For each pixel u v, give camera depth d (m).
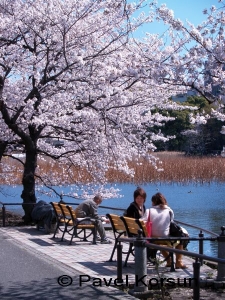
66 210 12.55
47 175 19.30
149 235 9.54
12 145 17.50
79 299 7.48
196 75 9.40
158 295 8.05
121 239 8.91
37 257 10.48
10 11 14.88
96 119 15.49
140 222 9.27
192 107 17.55
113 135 16.03
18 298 7.48
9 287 8.10
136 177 30.77
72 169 20.81
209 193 30.30
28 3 14.83
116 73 10.90
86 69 15.07
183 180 33.16
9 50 14.99
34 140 16.02
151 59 10.02
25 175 15.84
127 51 15.12
